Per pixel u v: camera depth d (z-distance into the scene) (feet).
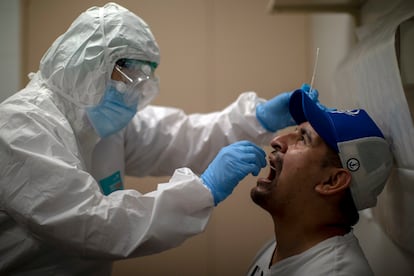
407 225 2.95
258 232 6.59
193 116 5.06
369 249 3.96
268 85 6.63
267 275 3.35
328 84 5.44
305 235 3.15
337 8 4.35
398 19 3.01
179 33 6.61
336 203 3.06
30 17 6.40
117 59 3.53
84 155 3.95
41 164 2.96
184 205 3.21
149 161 4.83
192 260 6.57
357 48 3.86
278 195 3.20
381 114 3.17
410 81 2.95
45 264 3.48
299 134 3.36
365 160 2.94
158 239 3.06
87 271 3.65
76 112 3.70
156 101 6.59
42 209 2.91
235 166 3.37
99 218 2.93
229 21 6.64
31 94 3.49
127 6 6.54
